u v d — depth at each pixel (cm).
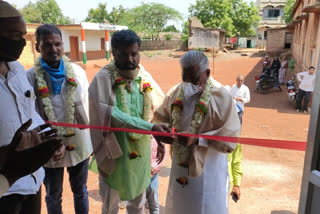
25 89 196
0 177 114
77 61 2486
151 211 289
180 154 226
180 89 228
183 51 3691
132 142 232
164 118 250
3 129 178
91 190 397
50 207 273
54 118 251
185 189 233
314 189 133
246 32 4206
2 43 160
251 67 2328
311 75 974
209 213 231
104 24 2580
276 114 958
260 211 354
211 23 3806
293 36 2747
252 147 601
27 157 118
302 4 1938
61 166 258
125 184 237
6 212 185
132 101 234
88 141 275
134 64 221
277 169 488
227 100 216
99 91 221
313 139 128
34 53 1598
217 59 3030
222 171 238
